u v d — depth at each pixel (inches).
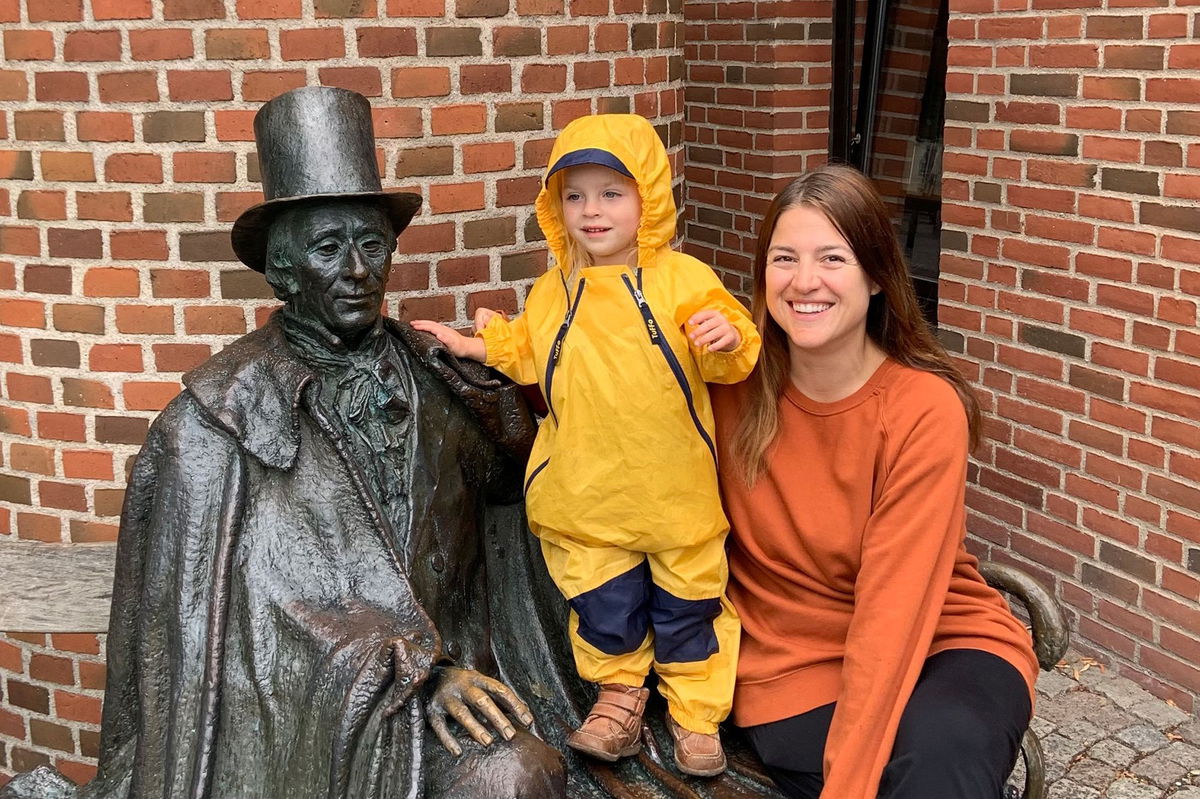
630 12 123.8
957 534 89.5
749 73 224.2
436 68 112.8
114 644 89.6
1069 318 161.9
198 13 106.7
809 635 95.2
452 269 117.8
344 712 78.9
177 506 85.7
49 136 110.4
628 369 90.4
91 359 115.1
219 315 113.6
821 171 91.4
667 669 95.2
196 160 109.8
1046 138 160.9
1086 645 166.6
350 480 89.3
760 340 90.0
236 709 84.0
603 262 95.3
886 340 94.7
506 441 98.7
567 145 90.8
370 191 85.9
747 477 96.0
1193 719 151.1
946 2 200.8
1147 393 152.4
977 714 82.8
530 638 103.4
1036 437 169.8
